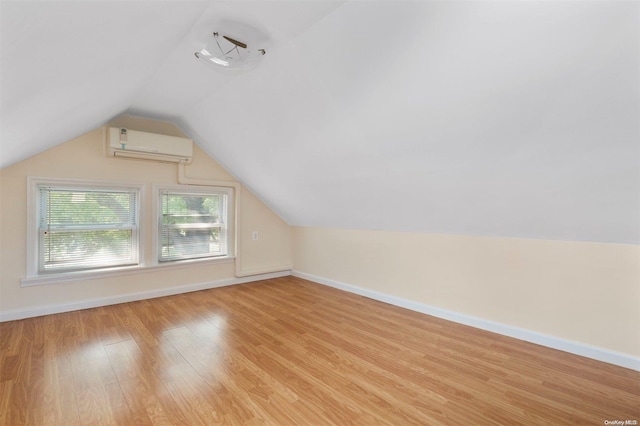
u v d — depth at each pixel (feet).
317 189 10.96
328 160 8.96
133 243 11.19
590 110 4.73
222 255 13.57
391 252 11.34
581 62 4.21
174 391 5.82
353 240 12.70
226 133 10.44
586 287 7.32
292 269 15.70
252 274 14.23
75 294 10.08
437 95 5.58
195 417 5.13
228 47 5.85
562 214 6.97
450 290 9.75
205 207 13.04
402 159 7.55
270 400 5.60
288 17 5.08
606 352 7.04
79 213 10.17
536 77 4.62
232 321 9.39
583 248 7.36
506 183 6.86
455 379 6.34
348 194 10.32
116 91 6.83
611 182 5.72
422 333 8.68
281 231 15.40
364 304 11.23
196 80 7.83
